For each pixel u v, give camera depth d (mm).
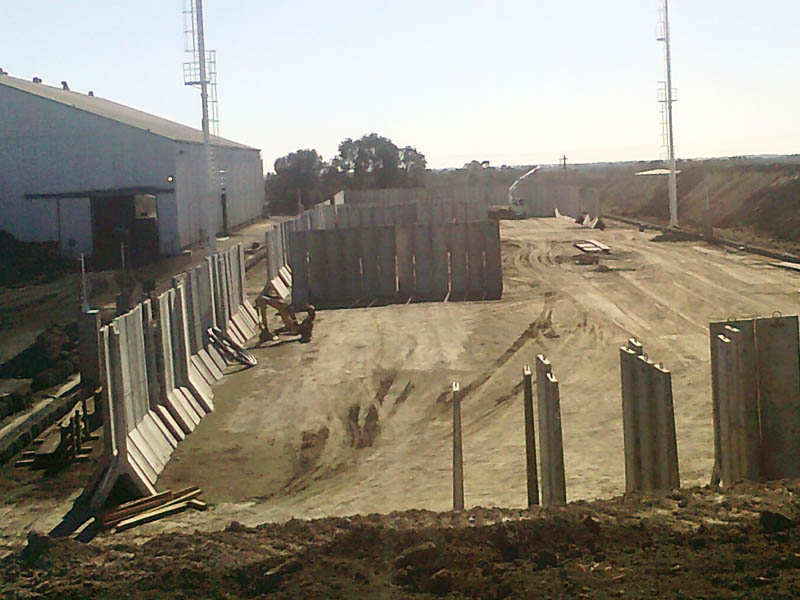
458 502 13289
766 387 12234
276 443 18312
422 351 26141
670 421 11508
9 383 23828
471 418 19406
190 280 22641
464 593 7840
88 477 16562
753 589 7277
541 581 7840
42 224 52094
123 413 15477
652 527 8906
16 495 15781
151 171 51875
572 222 70812
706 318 29000
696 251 46688
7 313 35062
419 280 36438
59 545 10648
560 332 27859
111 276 43906
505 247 52375
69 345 26828
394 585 8148
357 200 80188
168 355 19250
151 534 13812
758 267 39562
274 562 8969
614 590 7535
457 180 140000
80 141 51688
